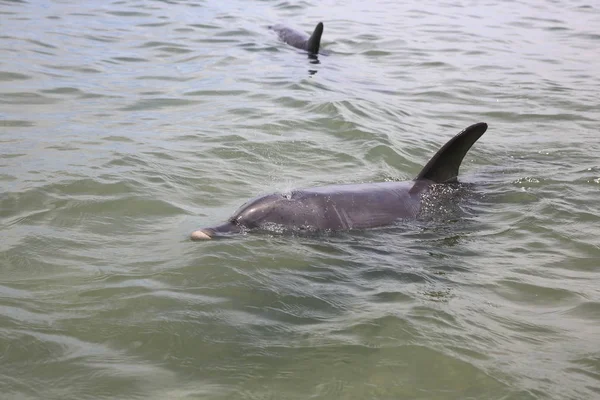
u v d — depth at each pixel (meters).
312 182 8.34
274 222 6.89
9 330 4.93
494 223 7.42
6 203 7.04
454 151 8.05
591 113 11.84
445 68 14.40
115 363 4.67
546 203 7.92
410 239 6.96
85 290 5.55
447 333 5.20
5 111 9.95
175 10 17.86
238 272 5.95
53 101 10.64
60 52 13.38
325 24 18.09
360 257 6.48
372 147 9.53
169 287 5.64
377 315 5.39
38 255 6.09
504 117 11.54
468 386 4.61
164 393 4.40
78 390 4.39
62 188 7.44
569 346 5.12
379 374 4.69
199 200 7.60
